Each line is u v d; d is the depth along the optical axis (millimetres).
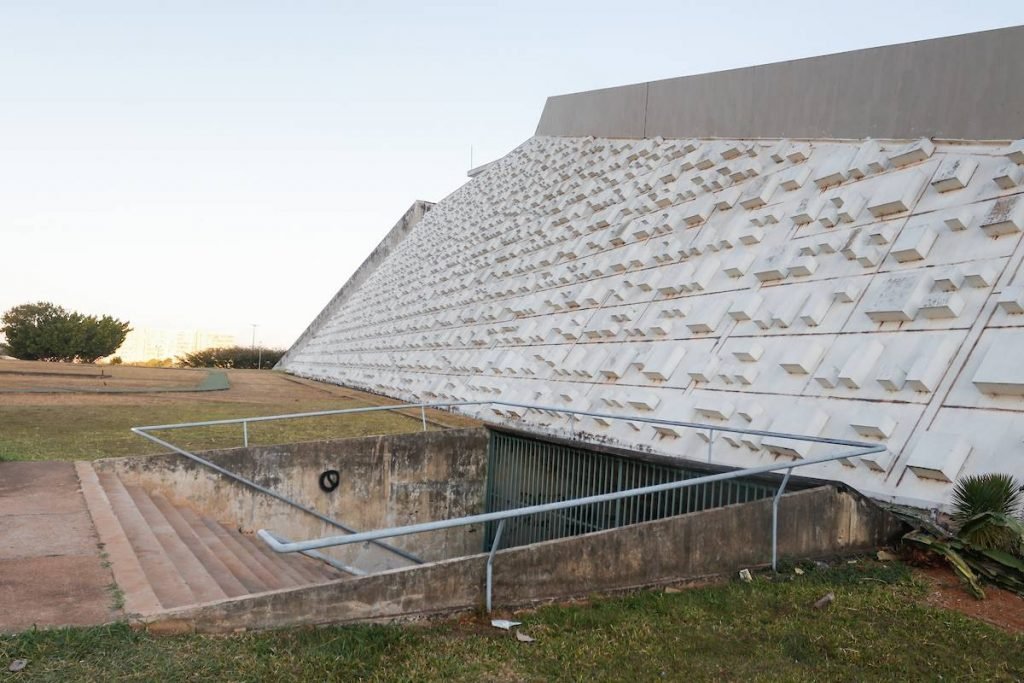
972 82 10188
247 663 4344
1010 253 8188
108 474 10023
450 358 22562
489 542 12930
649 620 5395
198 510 10633
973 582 5938
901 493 7461
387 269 45906
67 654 4203
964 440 7223
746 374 10289
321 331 54656
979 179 9281
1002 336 7582
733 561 6414
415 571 5398
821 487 6848
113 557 6059
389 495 12375
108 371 36594
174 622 4750
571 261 19312
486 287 24156
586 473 10875
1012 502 6395
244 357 71688
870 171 11117
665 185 17297
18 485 8594
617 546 6008
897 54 11719
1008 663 4742
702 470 8859
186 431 14570
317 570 9195
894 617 5438
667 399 11484
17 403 19359
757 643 5062
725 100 17062
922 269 9055
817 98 13594
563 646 4938
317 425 15977
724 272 12602
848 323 9539
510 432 12562
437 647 4867
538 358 16609
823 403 9016
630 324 14305
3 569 5609
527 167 30969
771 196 13117
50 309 50188
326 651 4605
